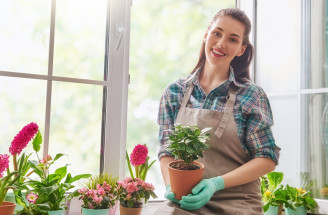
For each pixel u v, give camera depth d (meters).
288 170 1.61
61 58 1.37
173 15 3.46
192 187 1.04
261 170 1.11
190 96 1.26
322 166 1.49
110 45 1.43
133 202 1.20
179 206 1.06
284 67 1.66
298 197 1.46
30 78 1.31
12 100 1.29
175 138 1.02
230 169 1.15
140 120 3.41
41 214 1.07
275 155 1.14
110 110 1.42
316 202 1.46
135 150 1.26
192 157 1.04
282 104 1.67
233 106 1.17
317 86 1.54
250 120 1.17
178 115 1.23
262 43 1.76
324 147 1.49
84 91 1.40
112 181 1.28
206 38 1.28
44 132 1.33
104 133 1.43
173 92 1.28
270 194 1.47
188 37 3.43
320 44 1.55
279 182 1.52
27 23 1.33
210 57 1.24
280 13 1.69
